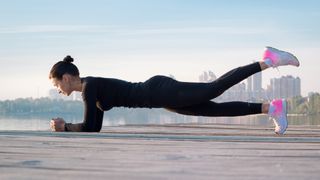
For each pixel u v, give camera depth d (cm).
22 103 13738
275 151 193
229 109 326
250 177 129
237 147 209
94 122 317
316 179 127
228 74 312
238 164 154
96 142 232
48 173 136
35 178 128
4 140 242
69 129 319
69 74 325
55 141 237
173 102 315
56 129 321
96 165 151
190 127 473
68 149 199
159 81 319
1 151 191
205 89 310
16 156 175
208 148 204
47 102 13650
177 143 229
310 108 7544
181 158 169
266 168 146
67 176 131
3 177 129
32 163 156
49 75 331
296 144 227
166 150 195
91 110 315
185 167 147
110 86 320
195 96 310
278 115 315
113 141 238
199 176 131
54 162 159
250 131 387
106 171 139
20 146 212
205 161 161
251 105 323
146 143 227
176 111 333
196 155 178
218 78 314
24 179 126
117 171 139
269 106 318
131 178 127
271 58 309
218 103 331
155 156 174
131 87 323
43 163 156
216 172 137
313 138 255
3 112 13662
